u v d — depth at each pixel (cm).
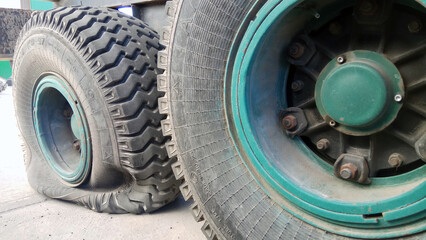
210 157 158
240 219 151
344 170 136
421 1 106
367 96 122
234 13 145
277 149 149
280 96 157
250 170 149
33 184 275
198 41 155
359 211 125
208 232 167
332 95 129
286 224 143
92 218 230
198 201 165
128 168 209
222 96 152
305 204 135
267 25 133
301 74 153
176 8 163
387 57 127
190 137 162
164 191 222
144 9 248
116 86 197
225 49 148
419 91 126
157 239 204
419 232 117
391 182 133
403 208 116
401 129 131
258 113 149
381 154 138
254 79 145
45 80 244
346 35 140
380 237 124
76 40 207
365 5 129
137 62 203
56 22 219
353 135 136
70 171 256
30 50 242
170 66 165
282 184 140
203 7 153
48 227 220
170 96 167
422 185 111
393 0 125
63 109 276
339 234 131
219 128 154
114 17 216
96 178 233
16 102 279
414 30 124
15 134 477
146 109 203
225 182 155
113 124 202
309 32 147
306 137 158
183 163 167
